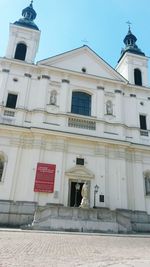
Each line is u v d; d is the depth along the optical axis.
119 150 23.25
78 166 21.59
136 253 7.81
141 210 21.86
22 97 23.16
